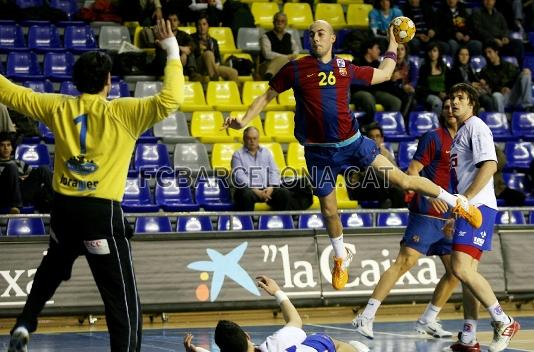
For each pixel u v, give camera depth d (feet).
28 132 77.87
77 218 33.78
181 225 72.38
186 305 62.23
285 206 73.31
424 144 50.85
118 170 34.09
